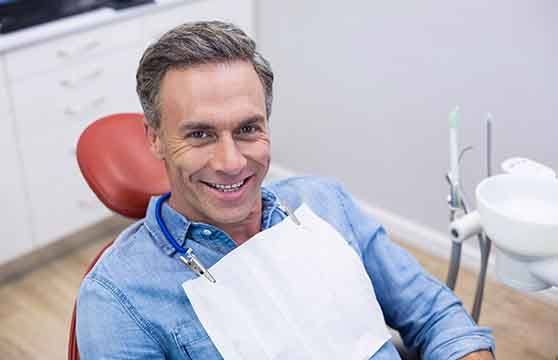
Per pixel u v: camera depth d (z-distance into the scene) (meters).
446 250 2.55
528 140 2.21
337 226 1.39
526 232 1.14
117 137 1.38
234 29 1.14
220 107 1.10
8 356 2.18
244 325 1.18
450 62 2.29
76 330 1.19
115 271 1.19
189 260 1.19
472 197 2.42
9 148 2.34
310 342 1.21
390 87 2.48
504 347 2.08
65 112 2.44
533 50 2.09
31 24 2.32
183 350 1.17
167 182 1.36
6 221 2.42
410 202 2.62
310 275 1.25
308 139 2.85
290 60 2.77
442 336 1.31
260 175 1.18
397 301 1.39
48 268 2.58
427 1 2.26
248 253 1.22
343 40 2.54
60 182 2.52
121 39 2.51
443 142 2.42
